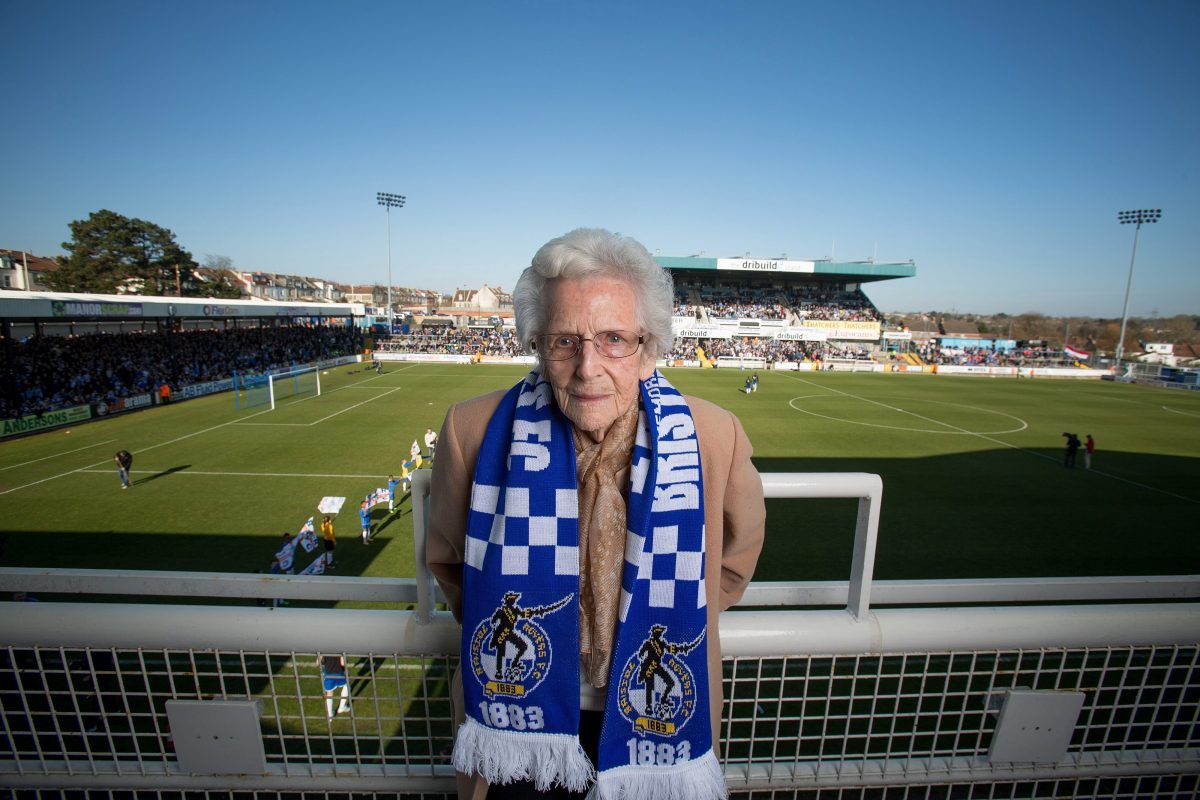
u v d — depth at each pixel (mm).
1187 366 67875
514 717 1506
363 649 1806
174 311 35344
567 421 1548
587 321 1418
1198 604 1973
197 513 15273
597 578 1511
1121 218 56812
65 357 36281
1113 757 2037
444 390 39312
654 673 1505
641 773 1528
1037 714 1956
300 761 1938
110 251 63562
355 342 65500
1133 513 16281
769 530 14039
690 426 1558
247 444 23453
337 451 22422
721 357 64000
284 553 10836
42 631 1828
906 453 23531
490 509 1521
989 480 19531
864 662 6562
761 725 5609
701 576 1513
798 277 82938
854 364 59875
